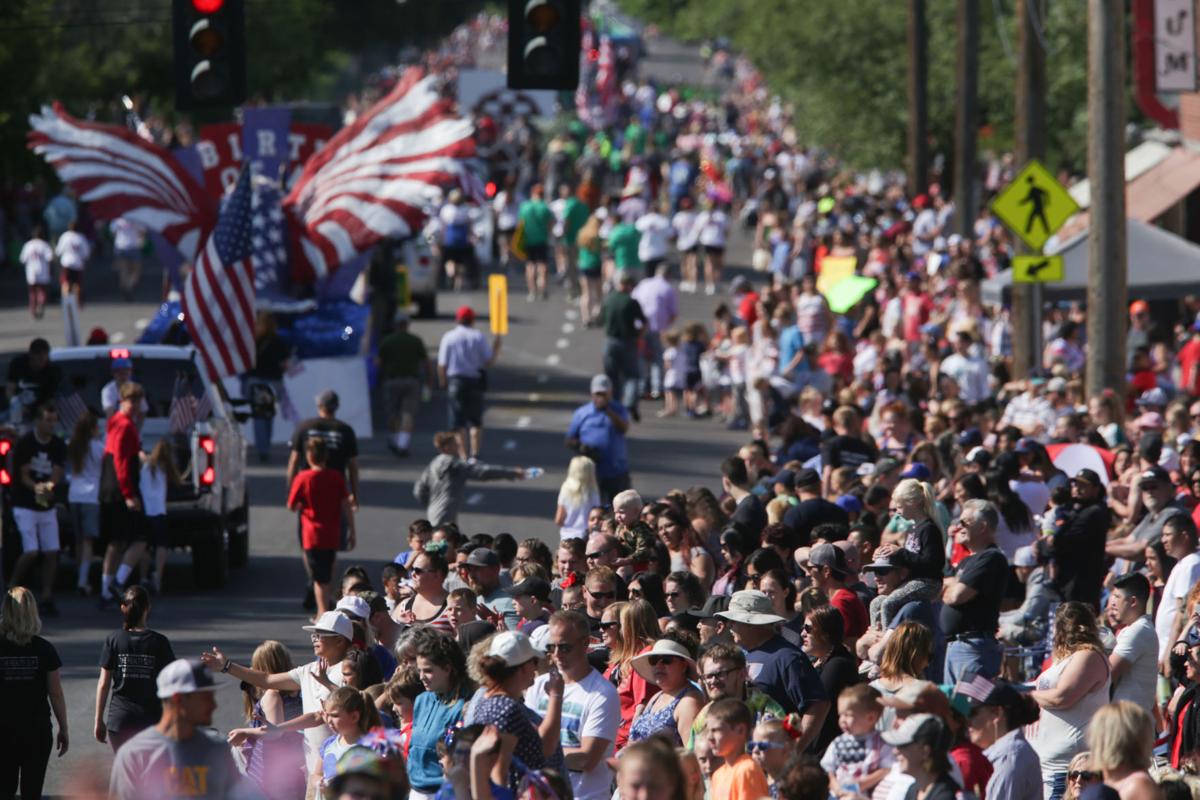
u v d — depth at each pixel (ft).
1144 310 345.92
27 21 560.20
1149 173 431.02
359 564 251.60
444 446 237.25
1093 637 132.98
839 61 595.88
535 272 526.98
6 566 230.07
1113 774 104.17
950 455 233.55
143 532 226.79
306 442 236.22
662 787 95.09
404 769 113.39
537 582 148.36
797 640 146.30
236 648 205.57
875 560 153.07
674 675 125.59
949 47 581.53
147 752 104.17
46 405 221.66
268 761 135.54
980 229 523.29
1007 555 182.60
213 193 405.39
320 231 375.45
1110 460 222.48
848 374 350.02
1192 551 160.15
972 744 112.47
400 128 383.04
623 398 369.91
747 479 216.13
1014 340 331.77
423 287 487.20
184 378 248.73
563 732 123.24
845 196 573.33
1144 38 355.36
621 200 570.46
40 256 482.28
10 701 147.02
